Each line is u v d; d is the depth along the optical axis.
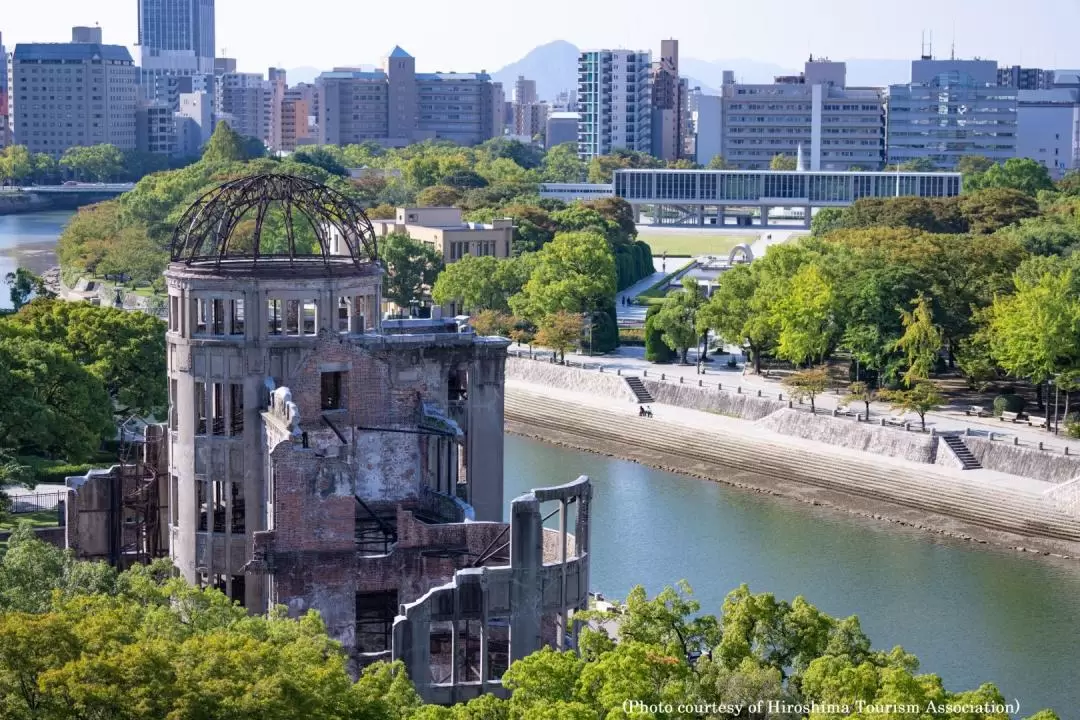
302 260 196.75
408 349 193.62
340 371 186.62
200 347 185.00
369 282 192.00
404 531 172.38
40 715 124.12
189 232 193.88
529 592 165.00
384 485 189.25
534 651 165.62
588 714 132.88
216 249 194.88
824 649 158.00
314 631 149.38
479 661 173.50
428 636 161.62
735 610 159.88
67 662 125.50
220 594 155.75
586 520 170.75
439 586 170.62
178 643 135.38
